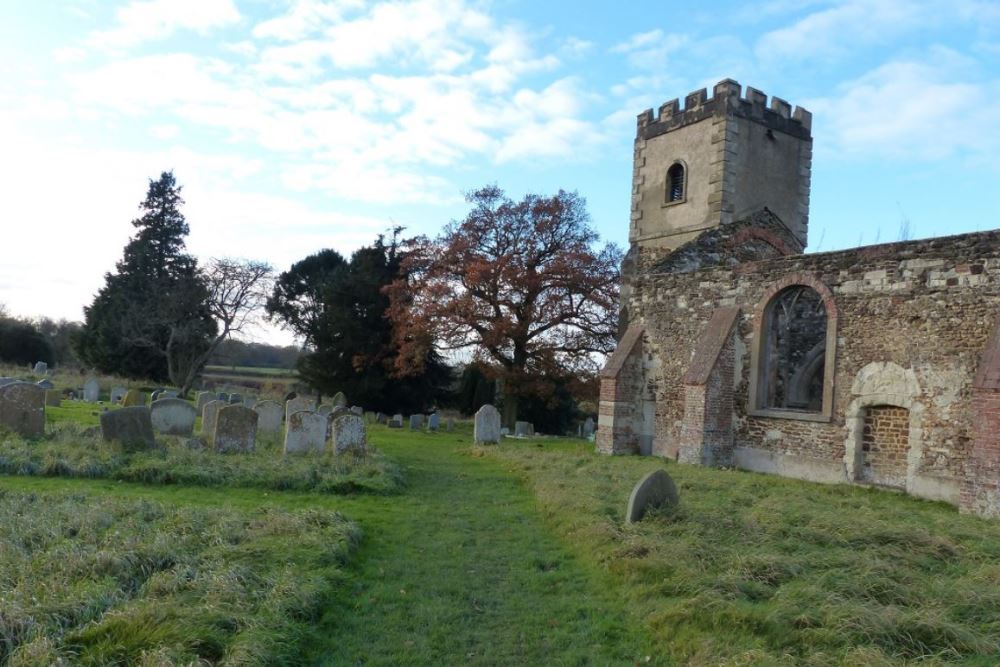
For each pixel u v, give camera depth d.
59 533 6.89
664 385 19.19
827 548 7.77
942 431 12.76
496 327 27.58
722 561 7.01
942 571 7.01
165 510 8.37
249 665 4.41
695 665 4.98
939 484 12.68
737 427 16.75
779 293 16.23
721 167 23.27
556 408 37.06
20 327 48.19
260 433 17.95
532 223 30.12
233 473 11.51
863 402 14.12
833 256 15.00
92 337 46.88
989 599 5.77
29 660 4.13
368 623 5.91
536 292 28.61
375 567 7.45
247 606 5.41
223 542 7.04
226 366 59.72
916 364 13.28
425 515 10.23
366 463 13.55
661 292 19.53
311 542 7.35
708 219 23.61
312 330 38.66
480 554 8.21
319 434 14.61
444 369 37.91
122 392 29.00
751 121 23.92
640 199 26.52
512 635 5.79
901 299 13.65
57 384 32.84
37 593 5.16
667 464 16.28
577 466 15.30
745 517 9.08
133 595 5.54
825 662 4.74
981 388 11.07
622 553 7.51
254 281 41.97
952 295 12.88
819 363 18.86
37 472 10.77
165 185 52.84
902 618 5.28
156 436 14.77
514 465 15.70
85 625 4.76
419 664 5.18
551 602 6.60
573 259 28.28
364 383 34.94
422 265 31.77
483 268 27.45
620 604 6.48
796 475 15.27
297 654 5.02
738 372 16.91
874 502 11.65
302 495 10.97
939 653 4.84
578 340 29.64
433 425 27.88
